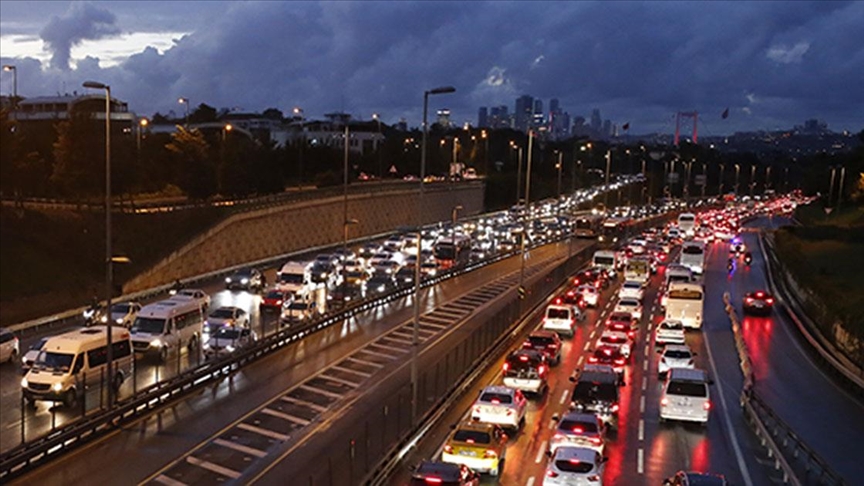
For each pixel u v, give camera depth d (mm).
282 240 96438
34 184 75438
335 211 109188
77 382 36000
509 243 116750
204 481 27344
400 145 175500
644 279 83375
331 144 178375
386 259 90875
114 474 27875
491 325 51062
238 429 33625
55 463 28875
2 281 59219
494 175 182500
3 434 31859
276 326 54688
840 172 150375
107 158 35656
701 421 35188
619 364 45062
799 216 157375
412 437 31422
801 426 37562
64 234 68938
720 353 53688
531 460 30078
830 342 56906
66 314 56812
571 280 83688
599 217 138125
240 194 99438
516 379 39781
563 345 54438
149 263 72250
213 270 82188
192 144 94625
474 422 29703
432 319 62438
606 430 34156
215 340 45844
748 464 30266
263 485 26734
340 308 61188
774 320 67000
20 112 138125
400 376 43656
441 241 98938
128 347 40250
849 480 29938
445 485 21844
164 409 36406
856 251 87125
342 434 32781
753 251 118125
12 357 45125
